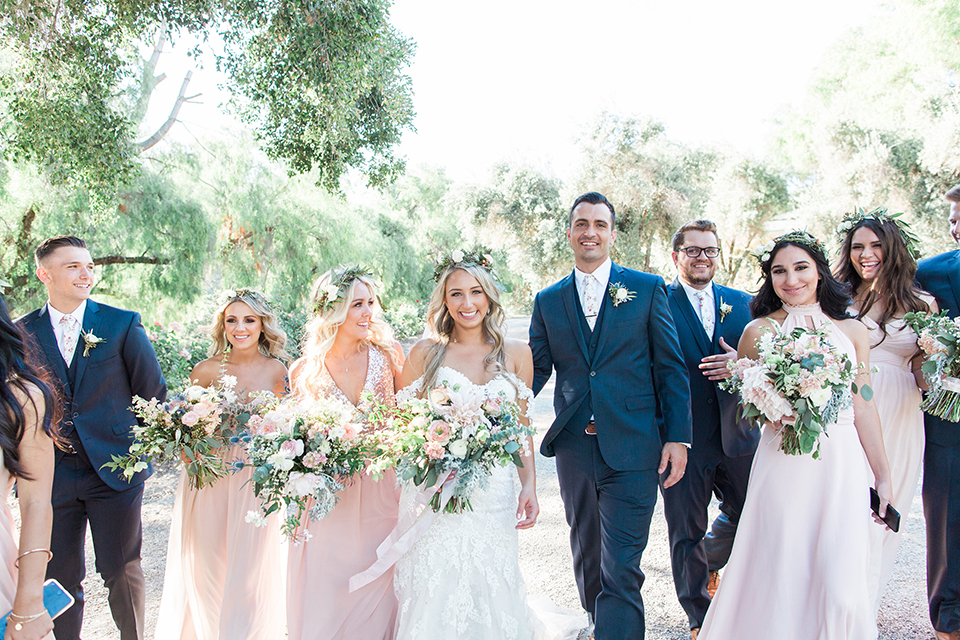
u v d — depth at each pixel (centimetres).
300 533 260
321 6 748
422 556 260
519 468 289
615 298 301
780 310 298
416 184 3066
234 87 845
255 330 321
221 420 293
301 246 1434
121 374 309
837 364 244
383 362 308
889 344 324
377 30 808
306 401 288
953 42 1653
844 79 2569
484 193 2194
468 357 288
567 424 307
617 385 295
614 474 291
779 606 254
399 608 266
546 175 2180
